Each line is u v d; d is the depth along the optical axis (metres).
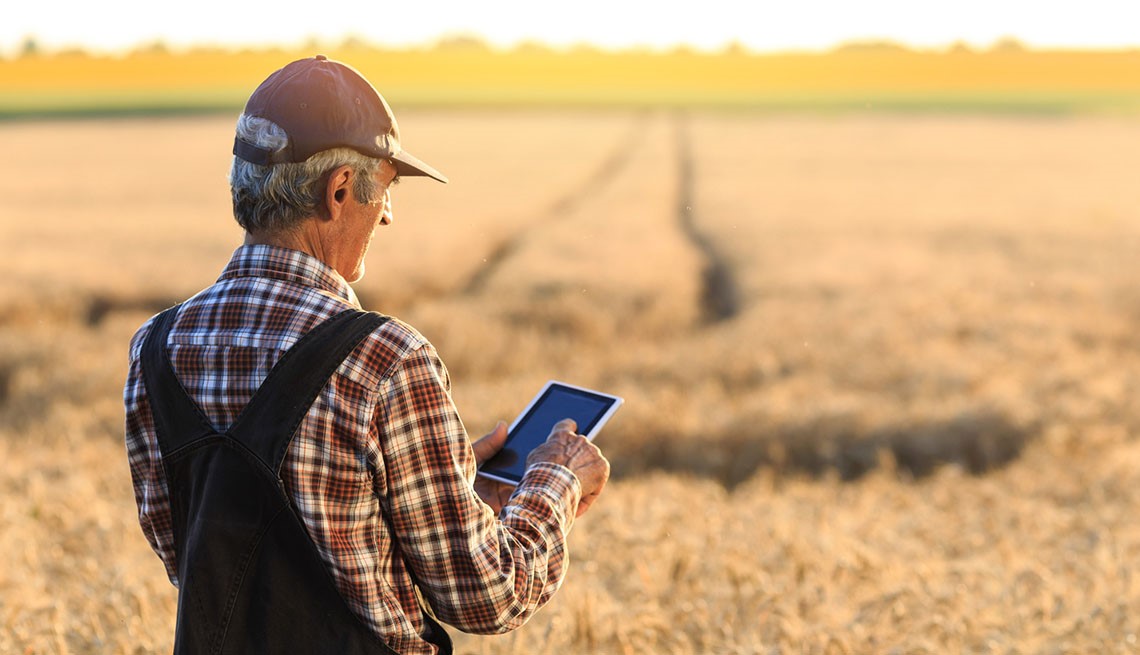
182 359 1.75
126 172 44.09
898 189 36.25
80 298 17.05
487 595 1.70
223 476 1.68
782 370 11.68
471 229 24.25
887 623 3.74
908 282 17.84
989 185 37.75
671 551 4.55
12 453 7.93
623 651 3.56
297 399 1.65
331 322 1.70
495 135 61.53
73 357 12.41
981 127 69.50
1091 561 4.79
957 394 10.11
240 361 1.71
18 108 87.81
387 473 1.67
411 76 118.50
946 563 4.70
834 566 4.45
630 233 23.92
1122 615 3.86
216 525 1.67
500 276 17.72
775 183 38.19
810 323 13.90
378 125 1.81
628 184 36.56
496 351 13.12
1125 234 24.48
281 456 1.64
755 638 3.61
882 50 137.38
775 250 22.16
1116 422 9.32
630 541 4.69
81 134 65.69
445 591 1.71
